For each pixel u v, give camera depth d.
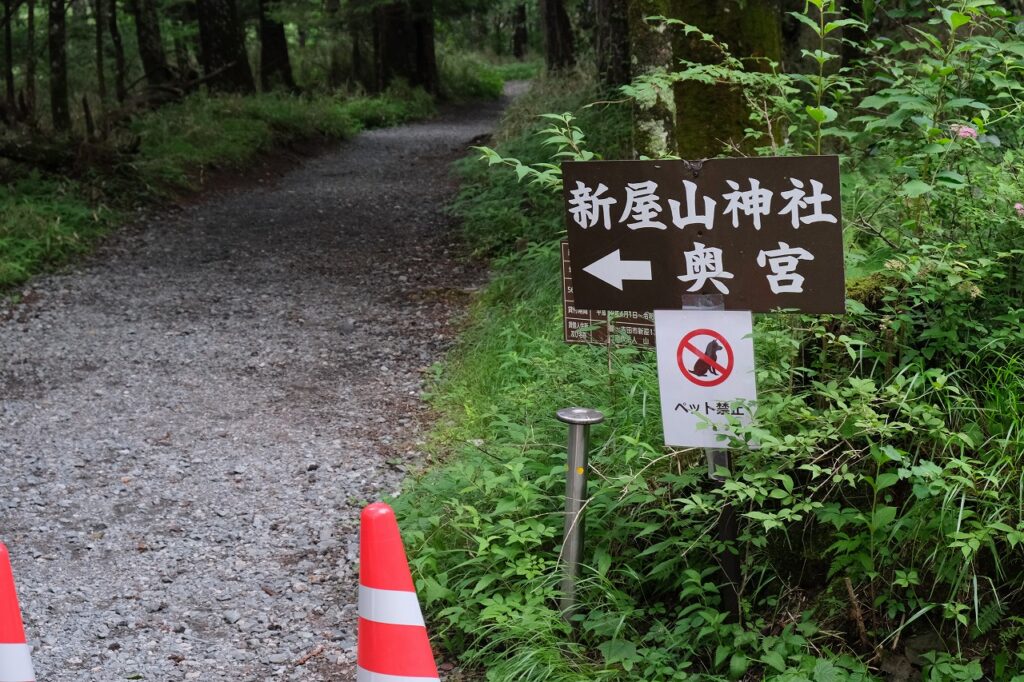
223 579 4.24
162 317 8.31
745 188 3.04
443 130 21.86
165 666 3.60
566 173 3.25
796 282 3.06
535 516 3.99
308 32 29.33
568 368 5.33
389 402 6.36
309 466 5.41
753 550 3.55
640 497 3.60
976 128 3.43
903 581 3.05
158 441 5.80
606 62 11.41
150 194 12.30
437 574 3.80
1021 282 3.73
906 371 3.53
